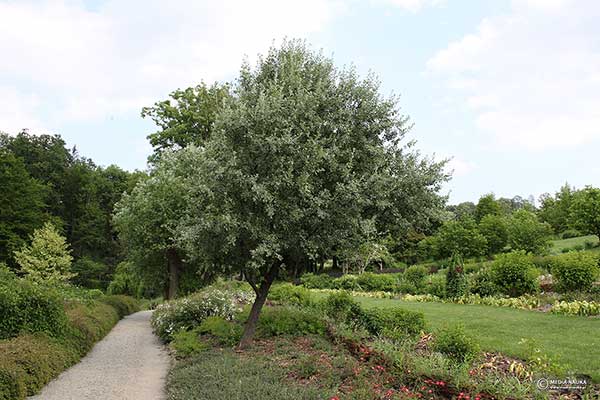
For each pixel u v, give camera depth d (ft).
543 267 64.18
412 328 28.63
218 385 19.84
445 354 21.53
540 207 174.29
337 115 27.58
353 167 27.53
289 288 50.21
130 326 54.24
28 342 26.17
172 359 32.17
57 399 21.84
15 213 122.31
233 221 24.58
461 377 17.81
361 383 18.63
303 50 30.45
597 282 48.39
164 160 75.82
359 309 31.71
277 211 25.13
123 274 128.88
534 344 24.94
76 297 52.21
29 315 29.50
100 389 23.90
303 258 28.84
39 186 135.54
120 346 38.63
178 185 67.62
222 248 26.22
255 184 24.11
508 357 23.95
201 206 28.99
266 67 30.12
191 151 38.88
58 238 92.99
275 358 25.45
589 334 29.32
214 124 28.04
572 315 37.63
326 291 74.79
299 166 25.55
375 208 27.53
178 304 44.75
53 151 166.50
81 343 33.37
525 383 17.89
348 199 24.89
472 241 104.17
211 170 26.73
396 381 19.04
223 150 26.58
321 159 25.13
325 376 20.40
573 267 46.88
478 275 56.70
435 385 17.76
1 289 28.63
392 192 27.32
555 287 48.96
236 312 41.50
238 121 25.66
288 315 34.42
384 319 29.58
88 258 154.10
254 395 17.33
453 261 54.65
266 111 25.16
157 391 23.57
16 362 22.62
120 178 189.06
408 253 118.83
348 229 25.94
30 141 163.94
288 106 26.55
